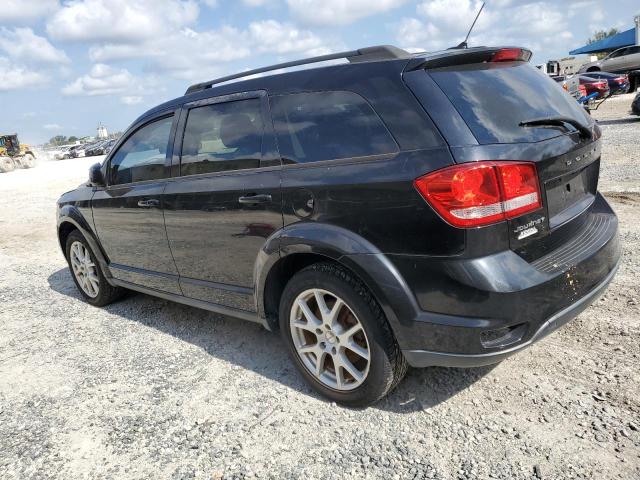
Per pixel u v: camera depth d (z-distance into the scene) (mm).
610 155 9781
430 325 2418
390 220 2449
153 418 2975
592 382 2832
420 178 2330
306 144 2865
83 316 4770
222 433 2775
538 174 2420
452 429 2602
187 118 3668
